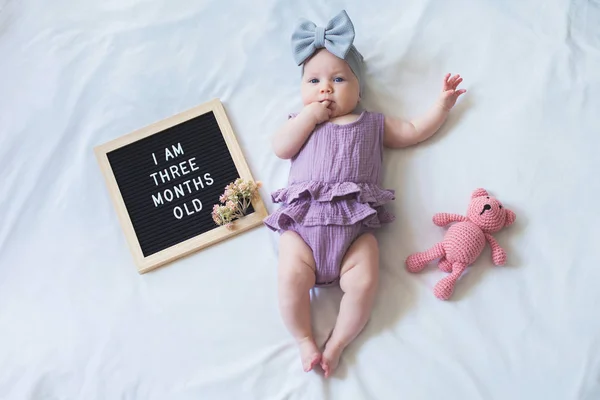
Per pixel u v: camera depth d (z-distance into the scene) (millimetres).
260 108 1435
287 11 1497
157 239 1348
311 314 1200
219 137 1411
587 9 1370
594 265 1152
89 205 1413
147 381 1215
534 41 1361
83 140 1471
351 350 1160
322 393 1128
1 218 1421
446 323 1154
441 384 1108
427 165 1298
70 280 1346
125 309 1297
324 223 1147
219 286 1287
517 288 1160
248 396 1161
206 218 1351
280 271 1158
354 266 1151
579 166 1237
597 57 1315
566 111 1285
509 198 1236
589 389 1054
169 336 1253
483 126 1307
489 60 1362
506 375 1097
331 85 1263
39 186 1443
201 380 1192
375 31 1438
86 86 1514
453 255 1156
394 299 1193
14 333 1306
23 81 1546
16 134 1494
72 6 1587
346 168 1200
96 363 1248
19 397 1224
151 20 1549
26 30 1585
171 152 1416
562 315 1124
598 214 1192
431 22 1420
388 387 1119
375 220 1197
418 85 1378
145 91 1490
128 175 1413
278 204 1341
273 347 1200
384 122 1287
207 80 1475
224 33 1512
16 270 1372
